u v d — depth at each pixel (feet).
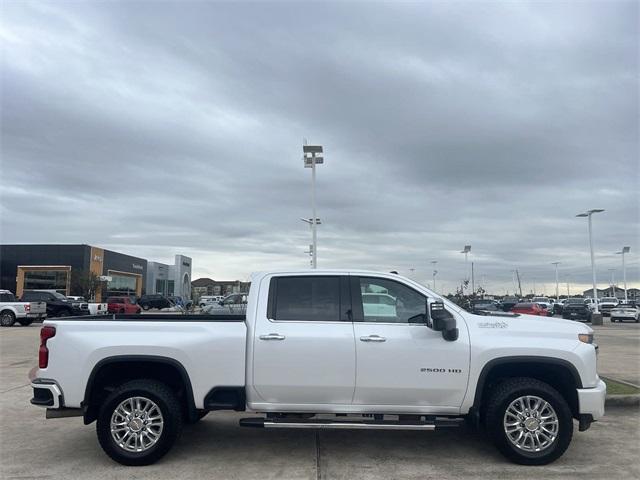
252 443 21.59
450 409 19.06
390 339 18.98
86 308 110.11
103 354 19.16
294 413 19.35
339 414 19.44
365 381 18.85
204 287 402.93
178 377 19.95
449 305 20.02
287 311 19.69
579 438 22.47
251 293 20.20
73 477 17.74
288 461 19.31
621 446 21.30
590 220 146.92
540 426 18.78
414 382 18.84
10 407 28.35
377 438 22.31
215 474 17.94
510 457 18.79
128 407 19.10
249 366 19.07
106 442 18.79
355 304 19.71
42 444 21.70
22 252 213.05
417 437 22.47
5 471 18.38
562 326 19.67
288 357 18.97
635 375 36.73
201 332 19.38
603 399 18.99
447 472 18.15
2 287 212.23
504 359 18.89
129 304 142.41
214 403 19.12
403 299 19.89
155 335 19.35
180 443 21.58
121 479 17.53
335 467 18.65
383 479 17.47
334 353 18.92
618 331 98.58
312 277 20.17
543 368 19.71
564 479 17.47
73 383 19.08
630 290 414.21
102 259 229.04
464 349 18.94
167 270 312.09
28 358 48.88
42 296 107.04
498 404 18.83
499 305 125.08
